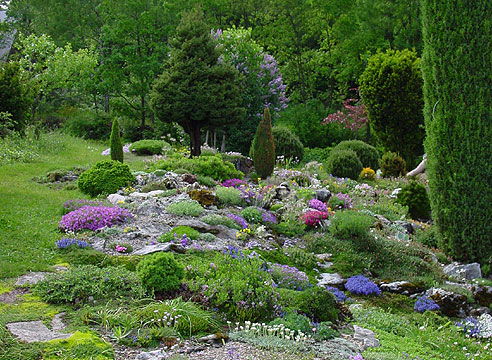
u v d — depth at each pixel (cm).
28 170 1428
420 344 581
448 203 966
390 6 2783
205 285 577
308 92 3566
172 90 1677
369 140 2925
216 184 1298
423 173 1777
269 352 460
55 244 734
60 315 513
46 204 987
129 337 471
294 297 587
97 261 682
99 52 3250
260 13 3619
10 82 1867
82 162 1669
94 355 425
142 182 1208
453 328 682
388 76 1919
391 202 1341
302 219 1020
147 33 2761
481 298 782
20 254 687
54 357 416
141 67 2680
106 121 2759
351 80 3522
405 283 799
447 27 951
